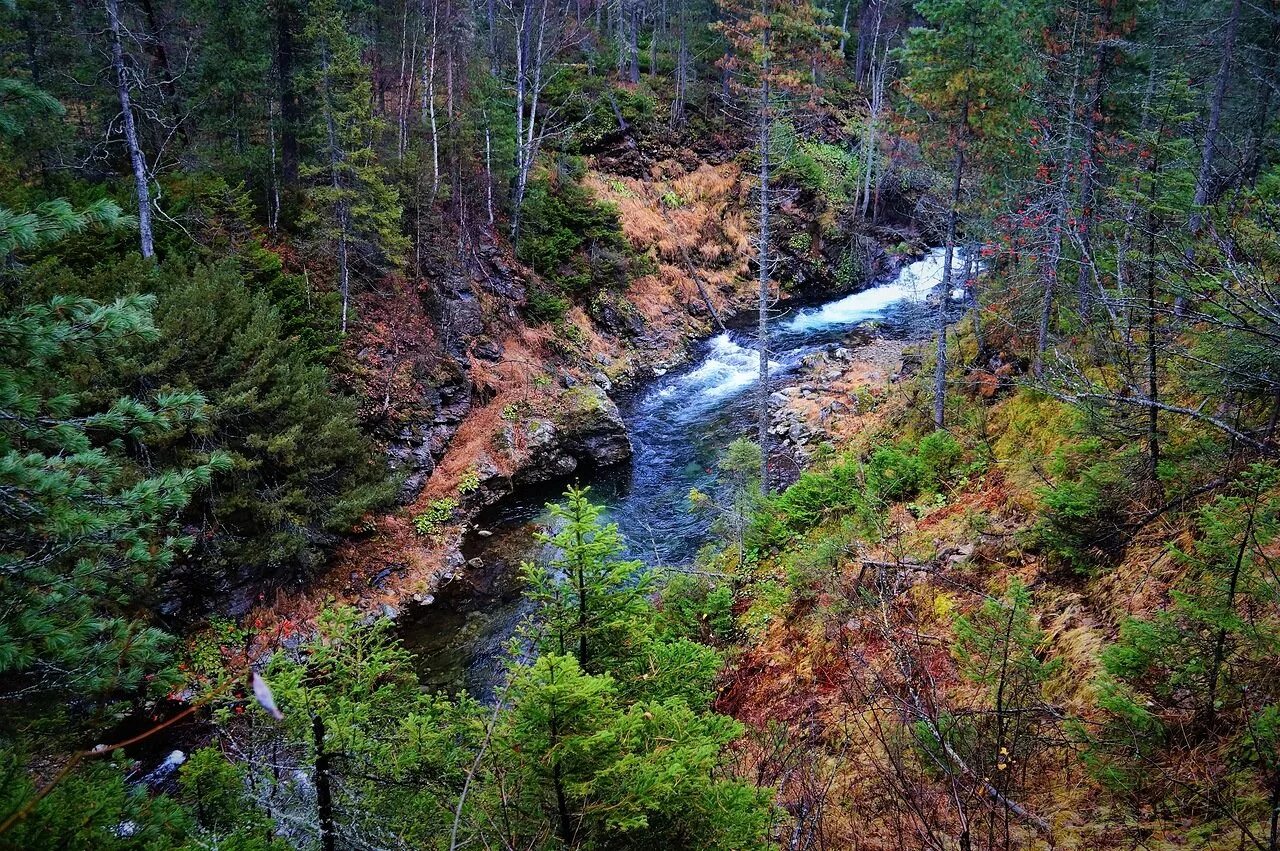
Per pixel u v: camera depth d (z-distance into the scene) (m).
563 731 4.02
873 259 35.78
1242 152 6.70
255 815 4.79
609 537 5.38
